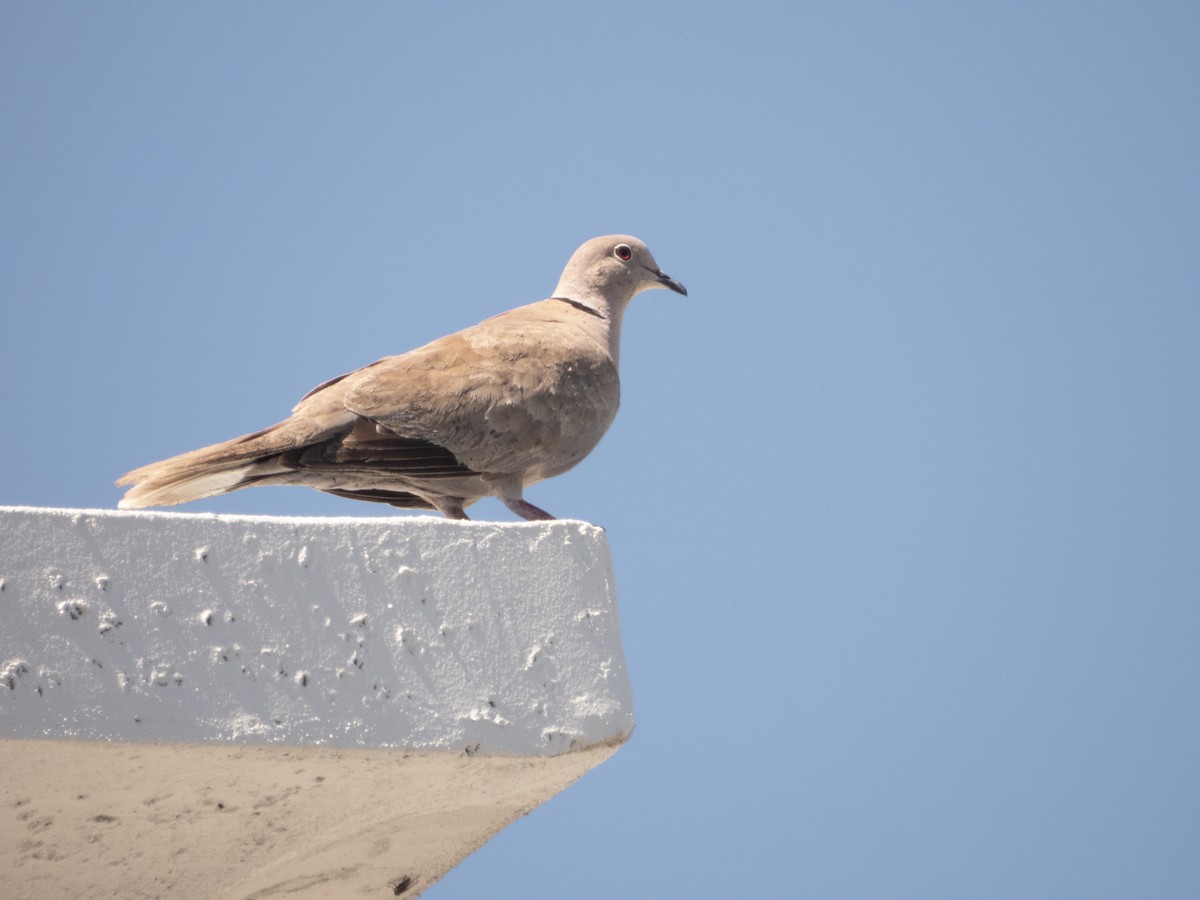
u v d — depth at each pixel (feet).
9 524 27.63
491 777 28.76
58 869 30.71
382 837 31.12
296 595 27.94
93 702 27.17
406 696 27.86
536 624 28.45
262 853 30.99
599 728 28.14
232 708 27.43
